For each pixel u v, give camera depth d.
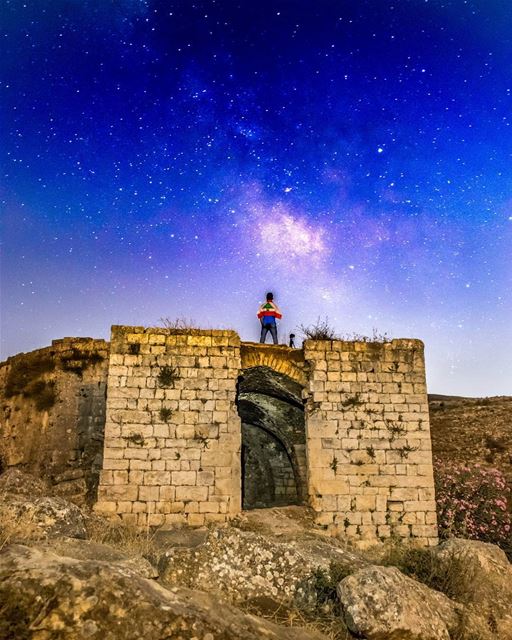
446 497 19.02
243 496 24.25
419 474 16.73
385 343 17.75
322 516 16.06
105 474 15.41
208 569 10.02
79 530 11.49
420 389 17.45
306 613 9.53
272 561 10.37
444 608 9.91
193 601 8.03
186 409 16.16
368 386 17.28
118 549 11.05
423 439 17.05
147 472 15.55
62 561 7.61
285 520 15.73
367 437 16.86
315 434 16.72
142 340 16.50
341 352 17.47
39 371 21.33
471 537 17.75
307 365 17.34
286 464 24.02
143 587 7.40
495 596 11.19
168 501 15.41
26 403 21.22
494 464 22.83
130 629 6.72
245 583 9.91
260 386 18.84
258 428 23.36
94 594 6.94
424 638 8.69
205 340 16.77
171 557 10.17
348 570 10.19
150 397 16.11
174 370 16.39
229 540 10.63
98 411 20.30
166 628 6.85
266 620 8.77
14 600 6.70
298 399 18.09
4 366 22.69
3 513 11.16
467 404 28.47
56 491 18.17
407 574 11.86
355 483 16.44
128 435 15.75
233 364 16.67
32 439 20.59
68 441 20.05
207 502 15.50
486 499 19.03
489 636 9.82
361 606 8.88
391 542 15.59
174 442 15.86
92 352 20.92
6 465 20.69
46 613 6.63
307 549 11.79
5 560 7.38
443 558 12.16
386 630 8.58
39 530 10.95
